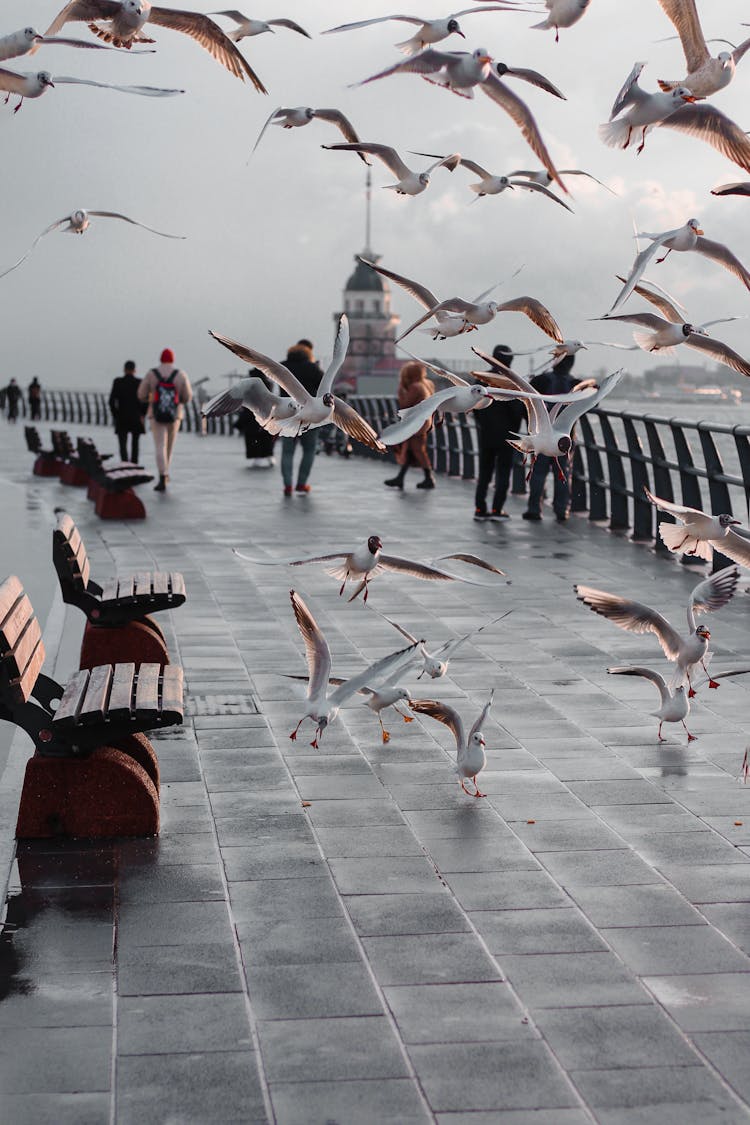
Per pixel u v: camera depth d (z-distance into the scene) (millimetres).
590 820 6152
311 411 5418
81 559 8570
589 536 16859
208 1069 3879
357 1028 4133
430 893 5262
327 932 4883
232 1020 4188
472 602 12148
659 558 14945
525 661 9680
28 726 5852
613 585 13062
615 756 7199
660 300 5320
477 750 6355
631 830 6016
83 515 18828
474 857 5668
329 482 25109
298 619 5551
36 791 5832
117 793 5867
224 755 7195
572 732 7711
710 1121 3598
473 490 23391
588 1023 4160
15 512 19141
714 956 4664
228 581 13180
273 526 17688
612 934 4859
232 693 8586
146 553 15023
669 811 6281
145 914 5043
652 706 8328
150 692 6141
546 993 4375
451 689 8812
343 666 9430
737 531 5781
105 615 8398
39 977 4492
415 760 7129
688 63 4246
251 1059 3941
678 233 4773
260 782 6719
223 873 5473
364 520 18469
